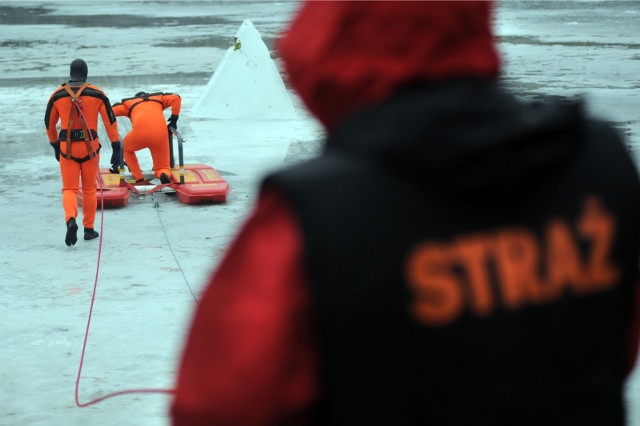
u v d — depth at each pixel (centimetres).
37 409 671
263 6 6950
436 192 168
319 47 176
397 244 165
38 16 5950
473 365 168
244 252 170
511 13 5950
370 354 164
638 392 683
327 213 163
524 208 176
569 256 178
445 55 176
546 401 172
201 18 5644
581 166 184
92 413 665
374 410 166
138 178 1420
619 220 186
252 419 165
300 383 166
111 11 6456
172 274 1025
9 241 1170
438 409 167
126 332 831
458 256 169
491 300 170
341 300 162
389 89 175
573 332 178
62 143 1130
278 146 1852
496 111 171
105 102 1157
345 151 173
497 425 169
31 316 876
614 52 3597
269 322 162
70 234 1114
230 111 2169
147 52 3688
